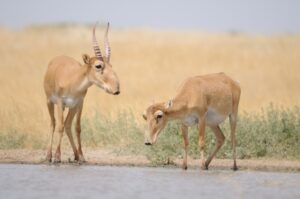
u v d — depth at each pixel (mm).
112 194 21109
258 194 21094
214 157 28750
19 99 39156
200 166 27078
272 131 29500
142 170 25922
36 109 35219
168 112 25734
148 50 66625
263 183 23031
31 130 31531
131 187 22281
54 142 30953
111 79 26844
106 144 30609
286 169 26328
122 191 21562
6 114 33500
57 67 28188
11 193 21266
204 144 27109
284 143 29062
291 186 22469
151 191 21578
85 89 27391
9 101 38188
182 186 22453
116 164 27297
